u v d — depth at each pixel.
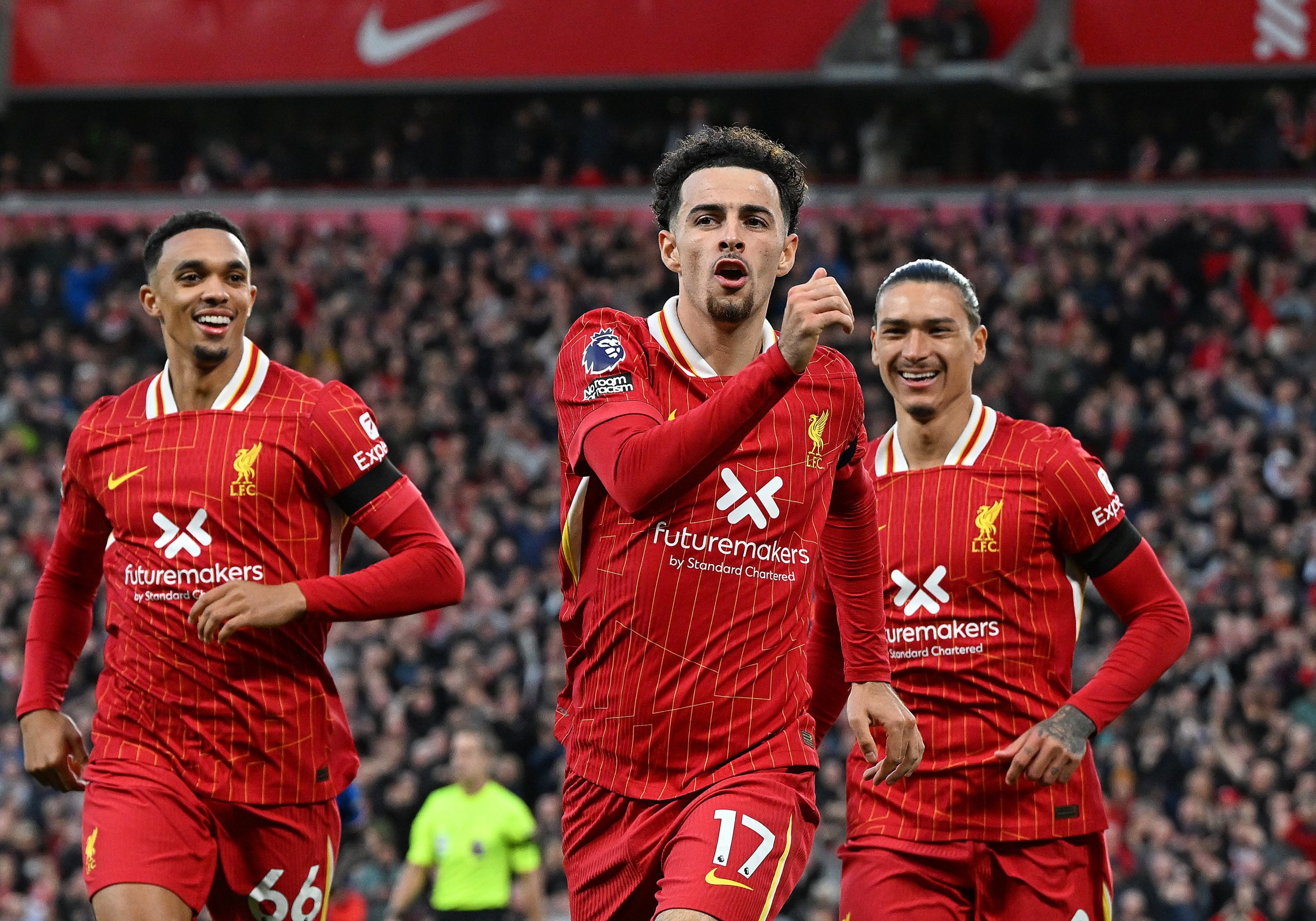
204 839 11.99
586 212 65.19
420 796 33.69
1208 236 58.66
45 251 64.94
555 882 32.84
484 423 52.53
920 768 13.23
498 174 71.81
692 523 10.46
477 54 70.75
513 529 44.75
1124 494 45.06
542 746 35.88
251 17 71.94
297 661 12.19
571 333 10.89
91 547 12.85
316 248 65.44
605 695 10.74
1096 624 38.19
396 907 26.97
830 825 31.62
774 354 9.37
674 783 10.57
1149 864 29.94
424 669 38.75
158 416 12.30
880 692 11.91
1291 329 53.38
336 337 58.88
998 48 66.00
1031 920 13.09
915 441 13.78
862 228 59.72
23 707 12.84
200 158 78.06
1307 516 44.09
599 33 69.81
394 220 71.62
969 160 71.94
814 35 67.94
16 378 56.66
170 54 72.44
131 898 11.56
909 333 13.66
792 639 10.77
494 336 57.03
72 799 36.38
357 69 71.31
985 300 55.06
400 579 12.05
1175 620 13.30
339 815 12.92
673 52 69.25
